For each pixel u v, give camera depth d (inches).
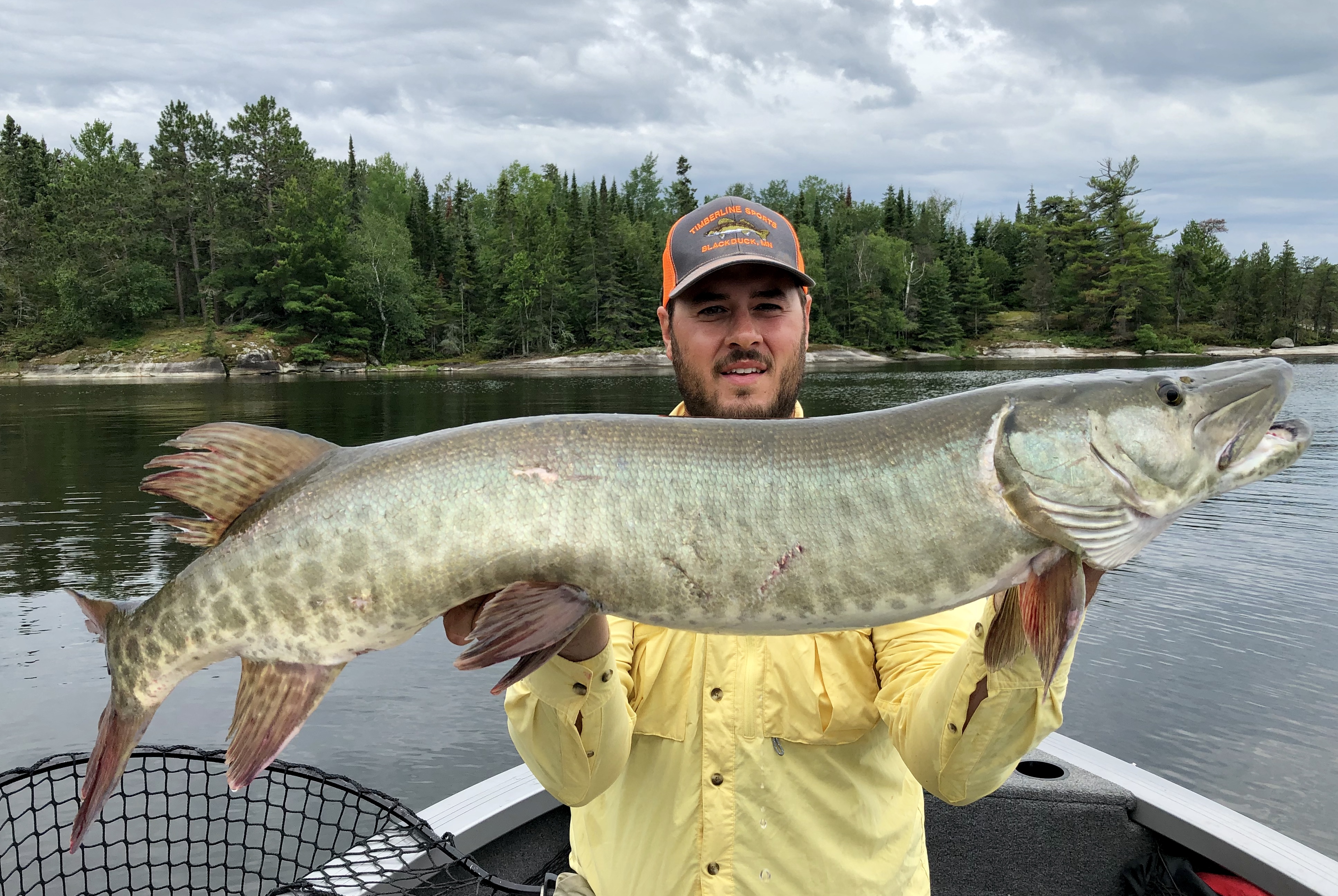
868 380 1688.0
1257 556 386.3
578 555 88.7
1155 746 215.9
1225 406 96.5
